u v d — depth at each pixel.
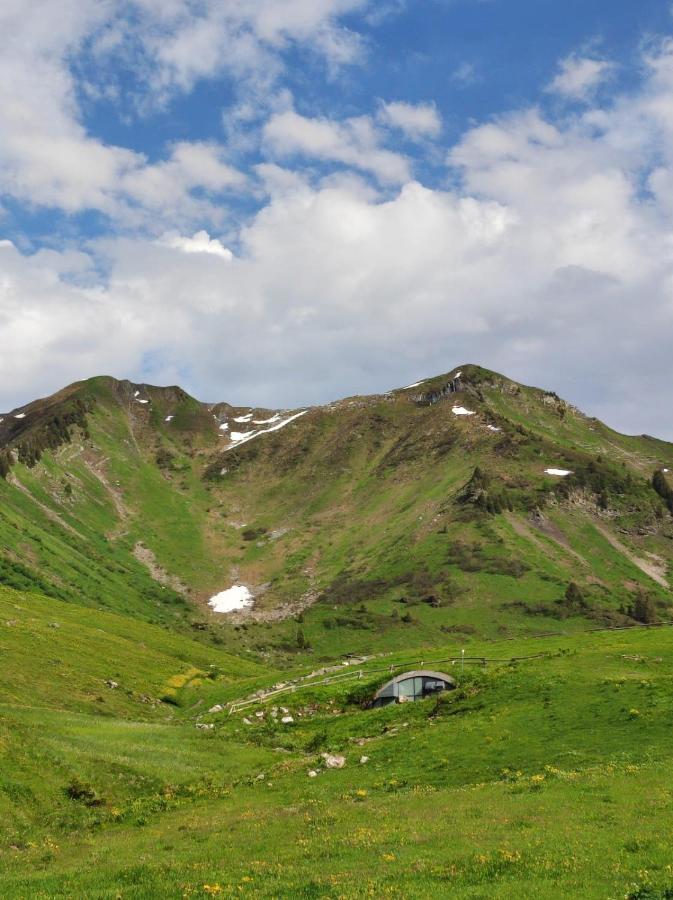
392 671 90.88
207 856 36.31
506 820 37.00
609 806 37.94
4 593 171.25
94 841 43.62
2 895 31.02
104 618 183.38
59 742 60.38
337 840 36.38
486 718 63.91
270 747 73.50
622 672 71.62
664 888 25.36
